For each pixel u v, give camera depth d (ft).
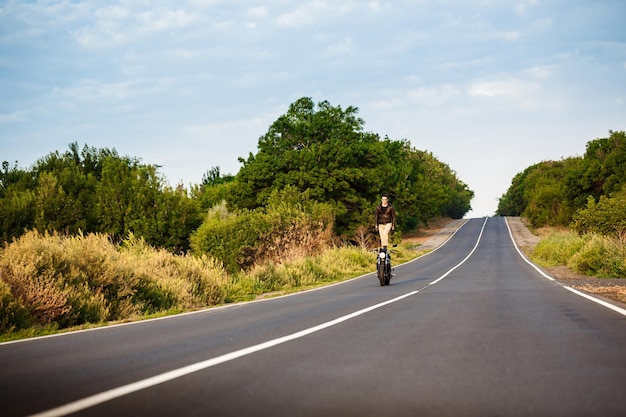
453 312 32.42
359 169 201.26
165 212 150.51
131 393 14.80
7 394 15.11
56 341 26.94
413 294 46.62
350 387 14.90
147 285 48.75
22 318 35.47
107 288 45.70
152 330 29.68
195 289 52.75
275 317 32.99
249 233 101.91
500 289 50.26
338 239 169.37
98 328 32.40
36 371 18.57
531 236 270.46
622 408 12.61
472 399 13.56
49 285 37.99
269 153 205.98
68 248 45.37
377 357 19.04
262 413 12.64
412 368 17.19
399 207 260.83
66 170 171.73
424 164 364.79
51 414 12.86
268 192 192.85
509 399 13.52
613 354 18.85
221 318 34.40
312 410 12.82
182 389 15.12
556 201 306.96
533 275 75.56
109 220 149.07
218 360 19.20
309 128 210.79
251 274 72.69
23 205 138.31
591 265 75.61
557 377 15.67
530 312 31.71
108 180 157.48
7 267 38.93
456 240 263.70
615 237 106.52
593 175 260.62
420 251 207.92
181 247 151.12
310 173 191.62
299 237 106.52
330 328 26.63
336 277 88.07
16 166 190.49
